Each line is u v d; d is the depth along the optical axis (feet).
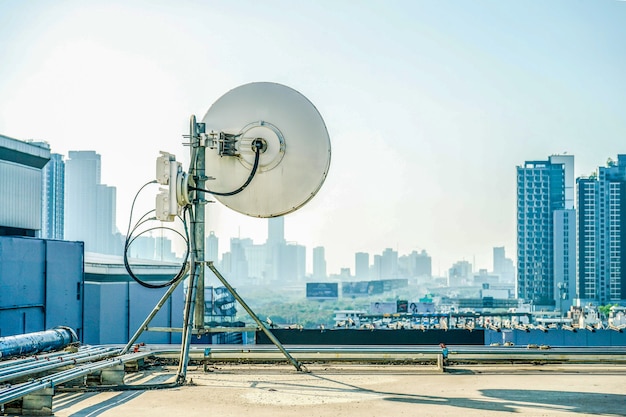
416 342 94.84
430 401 37.99
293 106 48.78
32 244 112.68
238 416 34.12
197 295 47.21
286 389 41.73
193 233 46.73
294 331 92.89
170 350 53.93
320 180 48.29
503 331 130.11
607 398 38.86
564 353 52.34
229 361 53.47
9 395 31.40
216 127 49.16
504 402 37.68
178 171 46.09
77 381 41.70
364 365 52.08
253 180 48.75
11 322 105.91
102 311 167.73
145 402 37.50
